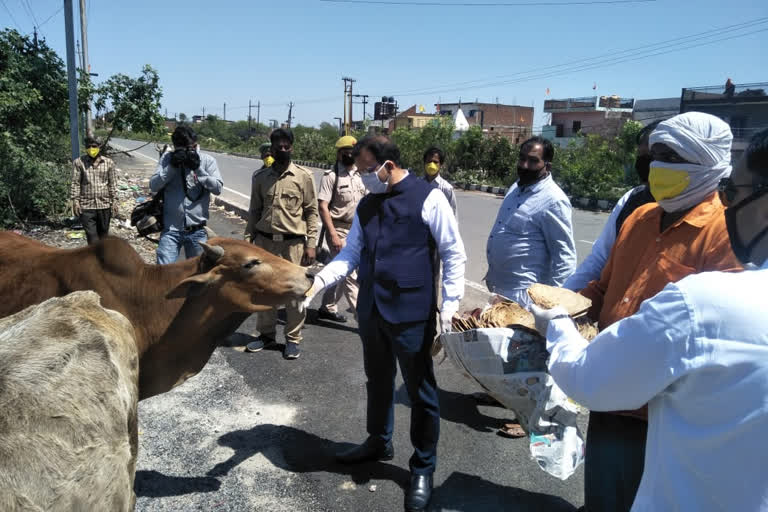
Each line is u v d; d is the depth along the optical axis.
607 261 2.65
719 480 1.31
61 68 11.64
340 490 3.26
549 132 43.59
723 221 1.91
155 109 12.56
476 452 3.72
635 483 2.10
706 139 1.90
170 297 2.73
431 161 5.73
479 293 7.39
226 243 2.96
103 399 1.57
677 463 1.39
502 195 21.94
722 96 27.67
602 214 17.31
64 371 1.52
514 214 3.96
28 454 1.34
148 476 3.31
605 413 2.18
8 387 1.41
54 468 1.38
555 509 3.17
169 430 3.82
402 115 65.75
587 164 20.86
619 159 20.97
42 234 10.05
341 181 5.82
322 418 4.08
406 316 3.07
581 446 2.91
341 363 5.04
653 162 2.04
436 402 3.20
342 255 3.39
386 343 3.28
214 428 3.88
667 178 1.97
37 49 11.45
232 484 3.28
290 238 5.27
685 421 1.38
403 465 3.54
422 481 3.16
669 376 1.34
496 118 58.06
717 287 1.29
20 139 11.18
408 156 28.39
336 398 4.39
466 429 4.00
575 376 1.58
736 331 1.25
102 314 1.91
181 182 5.36
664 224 2.11
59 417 1.43
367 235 3.18
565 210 3.82
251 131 74.00
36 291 2.72
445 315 3.08
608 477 2.15
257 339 5.52
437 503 3.19
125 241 2.87
